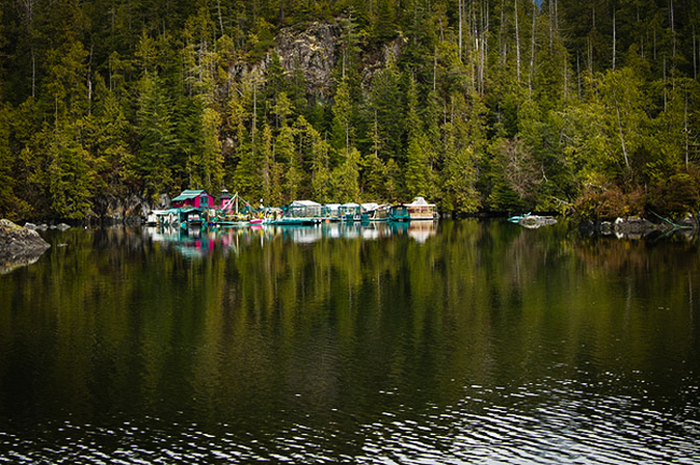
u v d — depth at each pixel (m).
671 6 178.12
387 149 162.75
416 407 22.41
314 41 184.50
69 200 129.50
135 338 31.77
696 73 161.50
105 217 139.50
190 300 41.59
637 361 26.95
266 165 145.75
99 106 150.12
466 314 36.34
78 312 38.00
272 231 112.06
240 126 155.25
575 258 61.09
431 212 144.25
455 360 27.52
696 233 88.94
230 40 175.38
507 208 146.62
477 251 69.44
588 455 18.81
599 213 100.19
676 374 25.27
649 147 105.00
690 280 46.50
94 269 57.25
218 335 32.25
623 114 120.69
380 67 182.00
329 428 20.78
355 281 48.78
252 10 191.25
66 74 151.88
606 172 111.62
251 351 29.31
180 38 175.00
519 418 21.38
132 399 23.42
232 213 138.25
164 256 68.06
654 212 97.69
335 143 159.38
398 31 187.00
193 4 184.62
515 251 68.75
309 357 28.23
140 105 149.12
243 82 167.62
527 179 136.50
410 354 28.50
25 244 76.62
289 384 24.80
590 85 166.88
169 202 143.12
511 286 45.56
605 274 50.25
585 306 38.06
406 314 36.59
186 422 21.38
